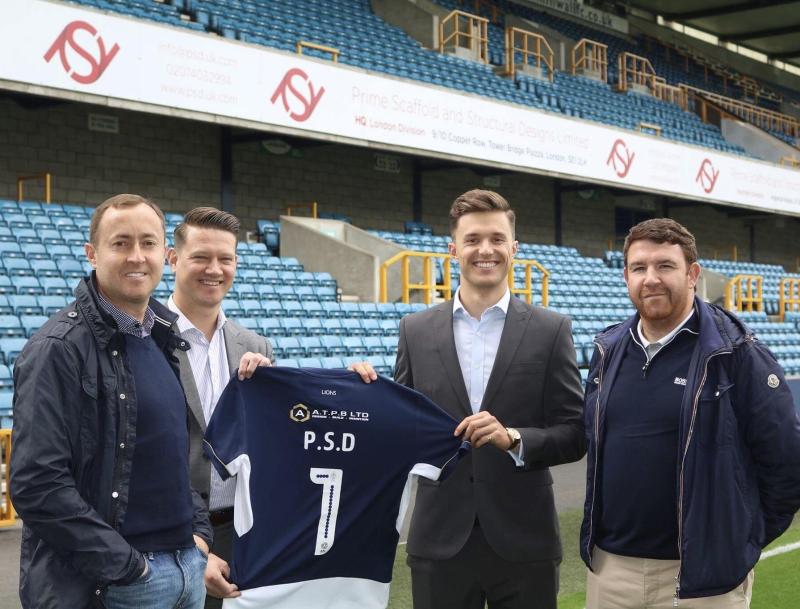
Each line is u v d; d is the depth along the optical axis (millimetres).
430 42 17406
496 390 2748
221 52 10539
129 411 2170
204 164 13094
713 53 29156
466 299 2844
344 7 17047
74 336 2127
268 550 2570
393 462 2643
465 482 2732
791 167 20344
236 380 2619
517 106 14539
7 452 5797
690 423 2447
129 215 2207
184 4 12938
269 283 10609
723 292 16562
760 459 2496
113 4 11156
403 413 2650
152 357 2285
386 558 2662
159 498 2209
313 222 12516
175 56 10062
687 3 26516
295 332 9625
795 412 2488
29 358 2086
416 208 16172
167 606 2213
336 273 11680
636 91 21953
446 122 13414
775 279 18938
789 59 31625
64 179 11500
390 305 10859
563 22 23531
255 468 2588
